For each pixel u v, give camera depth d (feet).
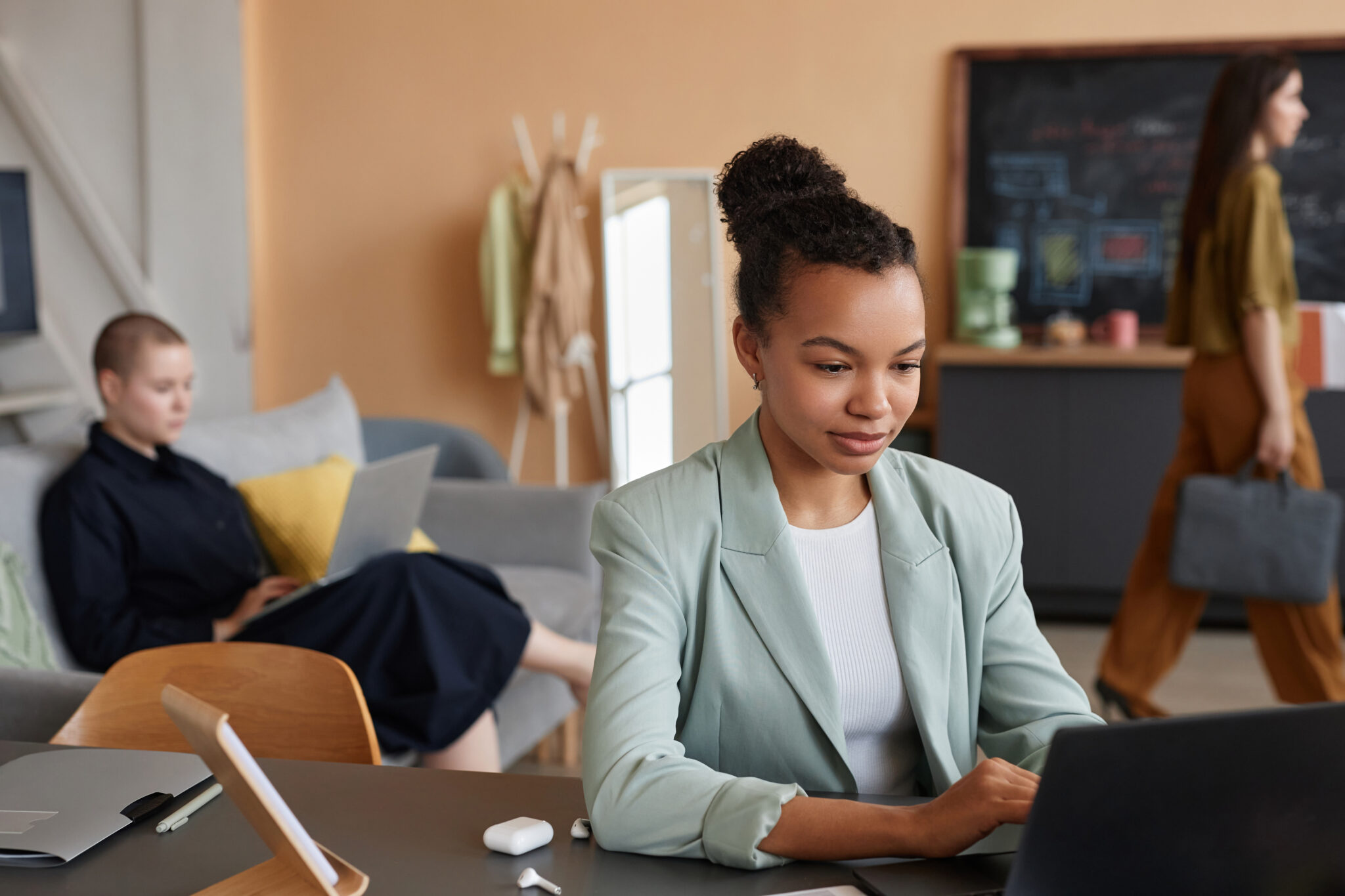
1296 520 9.36
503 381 15.19
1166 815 2.32
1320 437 12.48
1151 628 10.09
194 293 15.35
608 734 3.09
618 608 3.29
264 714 4.50
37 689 5.60
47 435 15.24
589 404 14.97
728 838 2.82
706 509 3.39
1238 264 9.37
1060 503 12.81
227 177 15.10
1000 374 12.78
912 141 14.10
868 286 2.90
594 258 14.80
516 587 9.63
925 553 3.44
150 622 7.29
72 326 15.57
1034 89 13.78
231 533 8.02
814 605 3.43
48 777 3.53
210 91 15.01
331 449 10.27
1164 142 13.58
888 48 14.02
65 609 7.09
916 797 3.27
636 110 14.55
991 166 13.94
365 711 4.34
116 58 15.15
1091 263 13.88
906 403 3.01
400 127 15.01
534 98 14.71
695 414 14.47
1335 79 13.17
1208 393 9.75
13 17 15.24
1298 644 9.66
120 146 15.28
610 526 3.41
